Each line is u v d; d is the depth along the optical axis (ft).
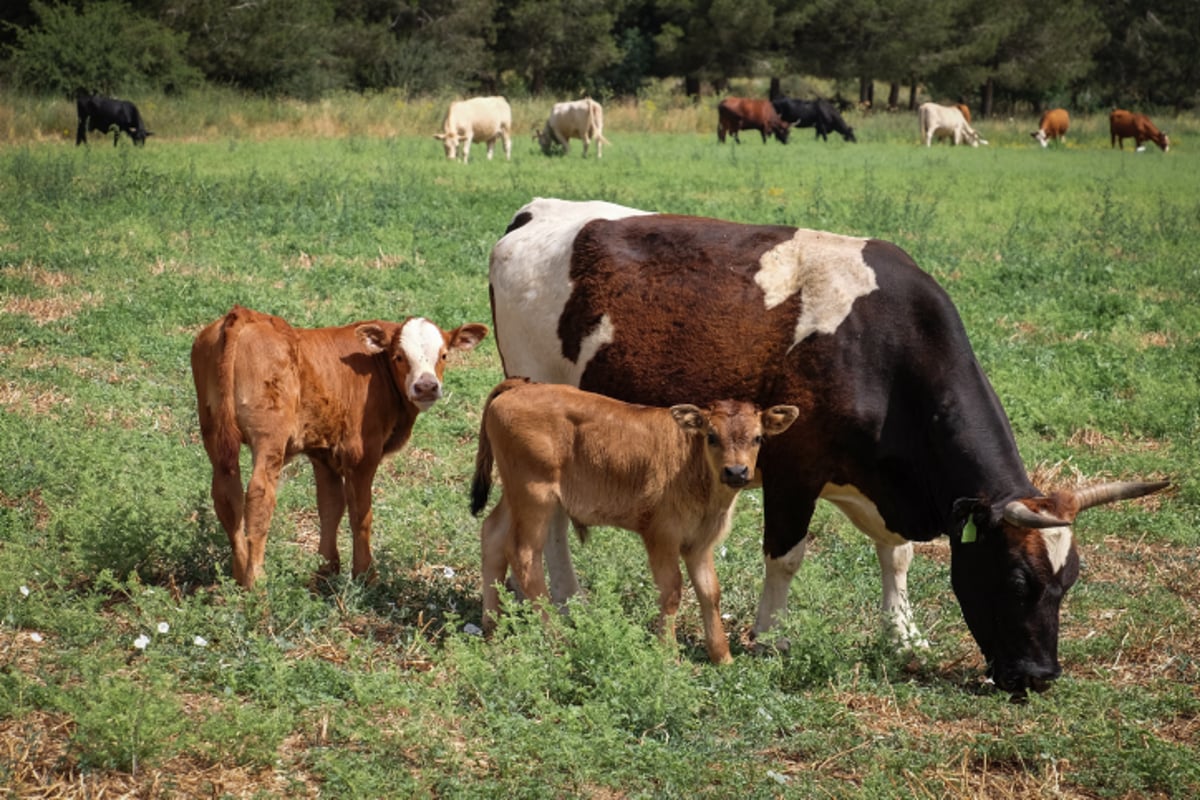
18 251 54.24
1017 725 21.63
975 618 22.79
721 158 118.93
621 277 26.63
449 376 41.86
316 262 56.08
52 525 26.04
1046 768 19.97
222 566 25.12
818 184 86.38
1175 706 22.68
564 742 18.99
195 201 68.95
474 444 36.40
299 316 46.44
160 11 161.68
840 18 208.23
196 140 128.16
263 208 67.26
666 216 27.66
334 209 67.56
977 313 51.42
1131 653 25.20
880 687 22.84
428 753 18.95
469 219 67.10
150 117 132.77
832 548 30.78
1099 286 57.88
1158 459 36.35
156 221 62.69
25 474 29.81
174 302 47.32
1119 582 28.91
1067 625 26.48
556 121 123.24
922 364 24.12
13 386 37.14
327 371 24.62
